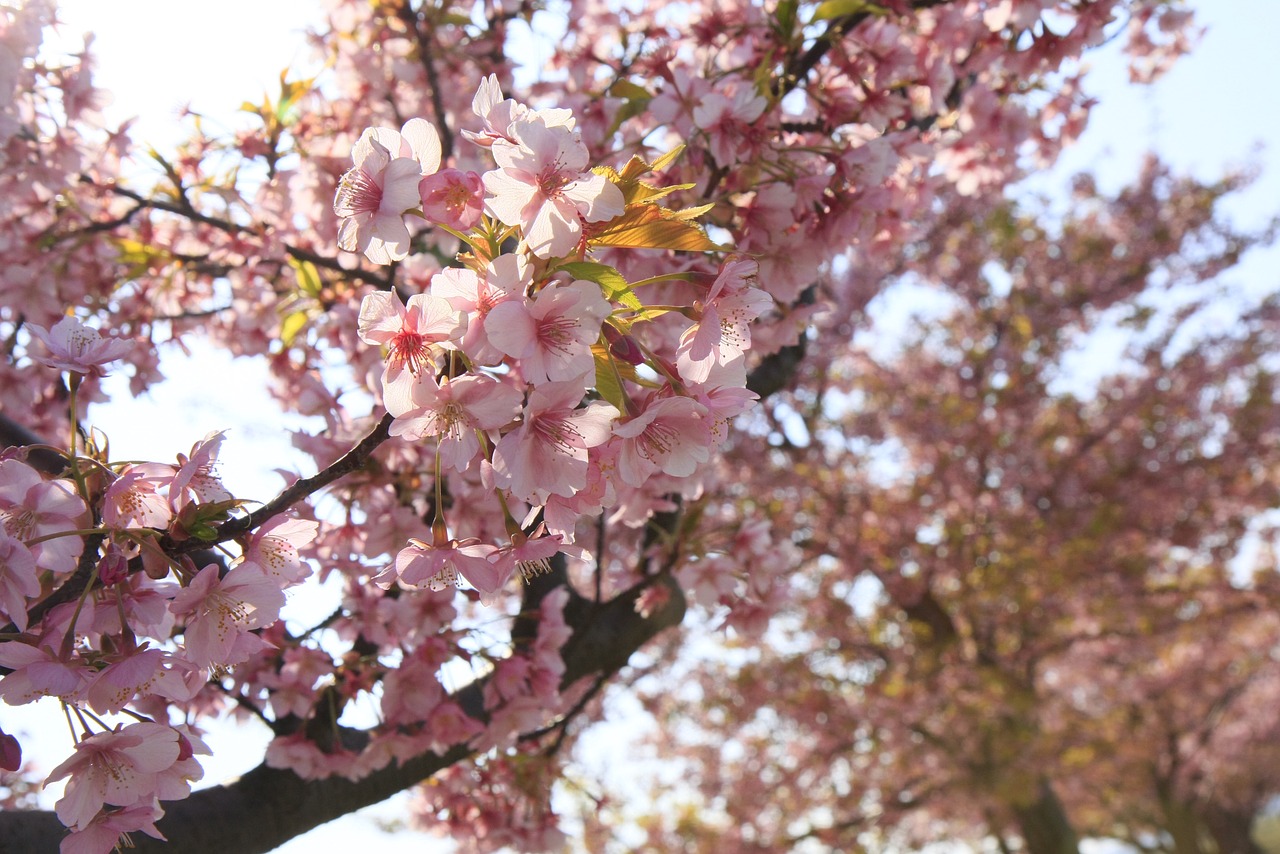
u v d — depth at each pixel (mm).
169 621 1849
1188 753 19688
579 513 1693
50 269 4066
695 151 2686
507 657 3182
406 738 3104
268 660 3119
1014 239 12445
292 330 4121
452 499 3111
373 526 2982
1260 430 11930
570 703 4730
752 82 2723
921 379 12477
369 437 1675
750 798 12281
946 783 11914
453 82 4566
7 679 1572
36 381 3967
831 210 2652
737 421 10266
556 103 4164
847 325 10805
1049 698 13266
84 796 1691
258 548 1828
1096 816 23062
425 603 3117
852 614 12133
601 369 1684
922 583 11273
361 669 3125
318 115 4277
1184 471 11844
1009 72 3814
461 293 1571
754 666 11828
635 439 1668
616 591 3801
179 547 1687
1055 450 12367
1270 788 22703
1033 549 11070
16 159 4016
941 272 12555
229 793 2957
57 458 2529
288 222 4266
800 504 11078
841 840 12461
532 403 1584
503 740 3252
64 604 1683
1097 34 3518
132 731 1684
